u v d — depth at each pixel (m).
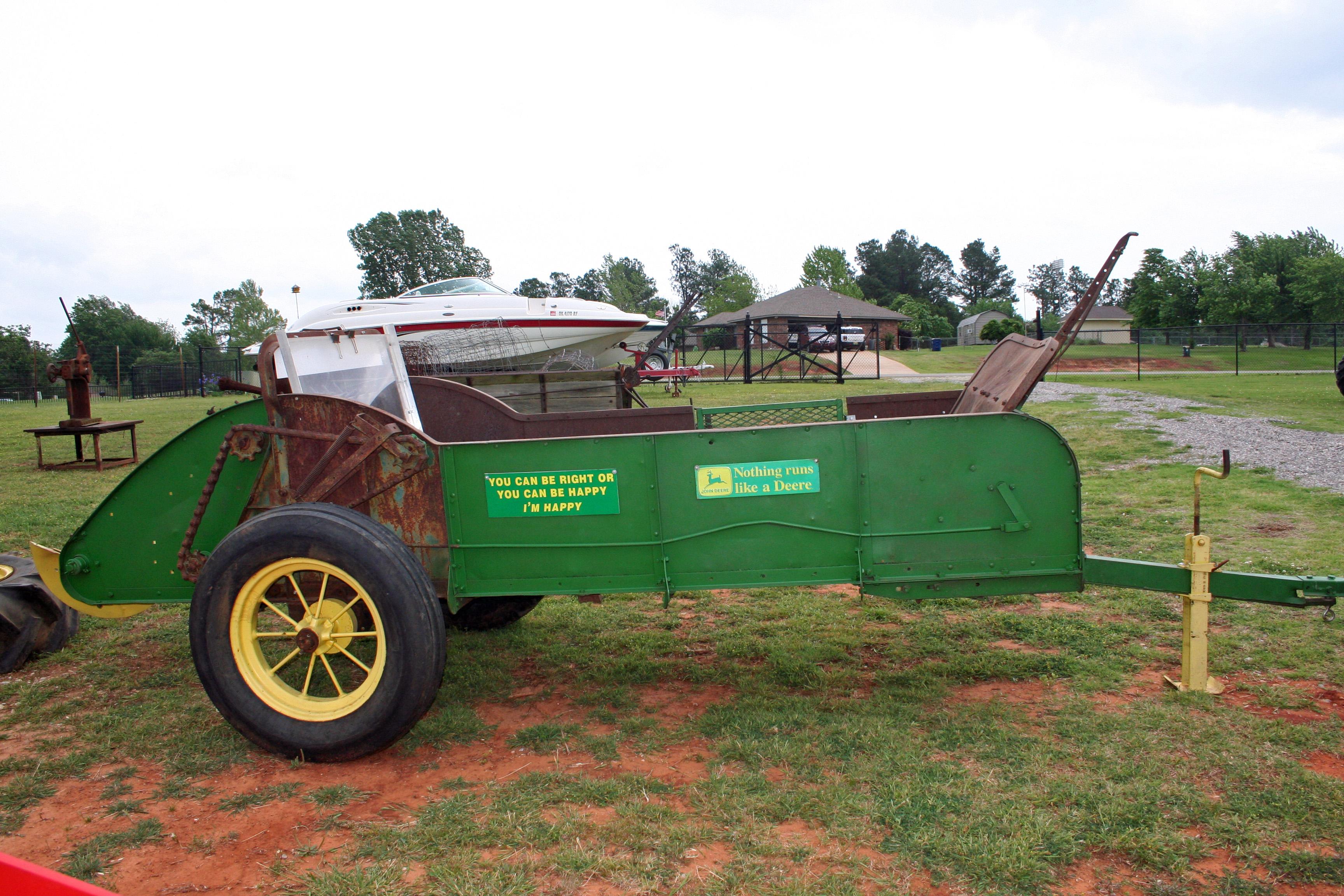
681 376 21.41
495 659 4.27
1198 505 3.42
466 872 2.40
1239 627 4.34
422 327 13.15
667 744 3.26
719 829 2.61
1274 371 30.84
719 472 3.27
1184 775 2.86
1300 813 2.60
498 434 4.03
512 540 3.32
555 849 2.52
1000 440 3.23
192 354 55.44
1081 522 3.28
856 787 2.85
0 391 40.66
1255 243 56.16
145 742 3.38
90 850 2.57
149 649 4.54
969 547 3.28
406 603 2.98
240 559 3.09
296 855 2.54
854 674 3.97
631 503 3.29
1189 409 14.73
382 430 3.21
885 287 104.38
